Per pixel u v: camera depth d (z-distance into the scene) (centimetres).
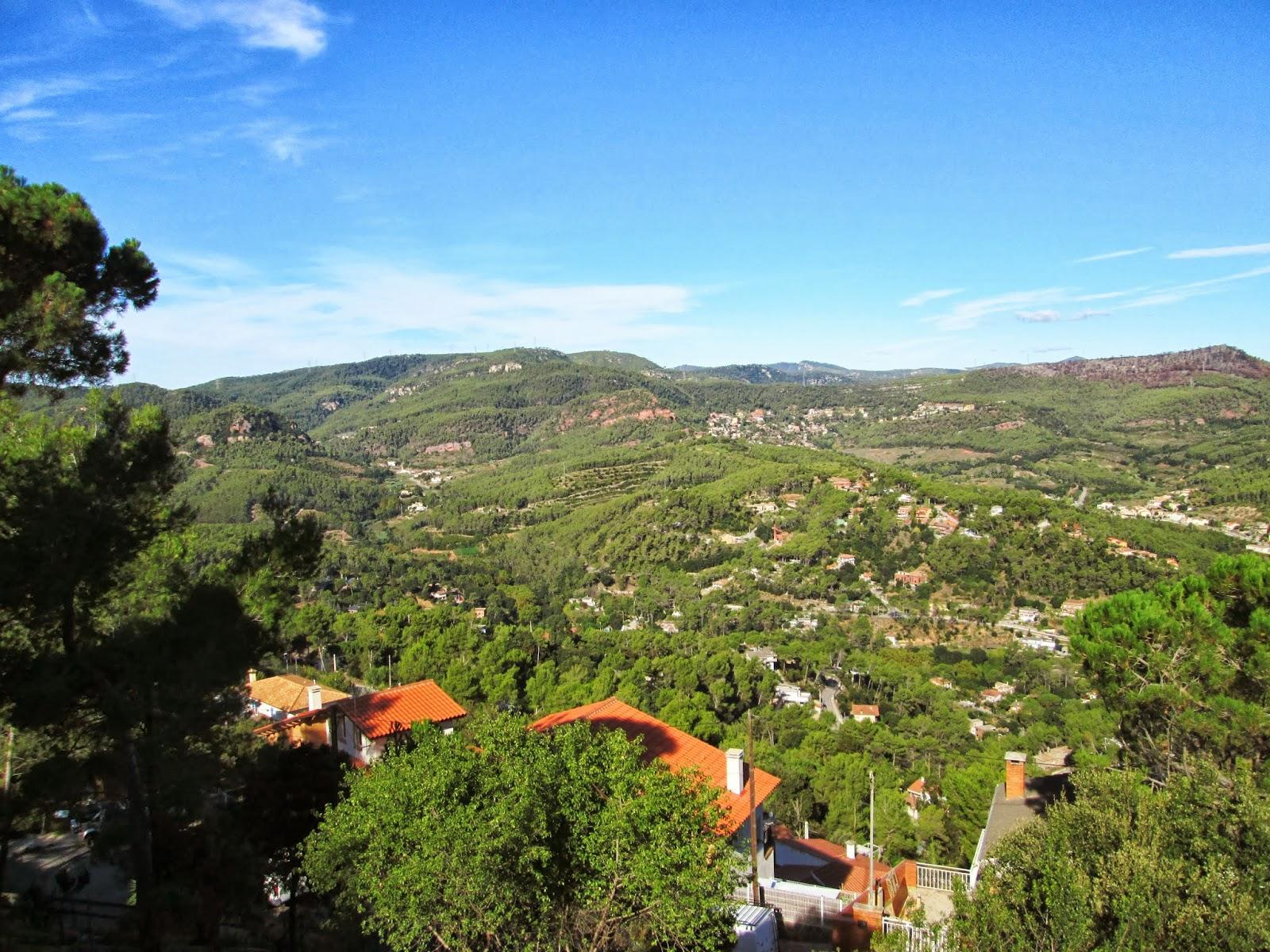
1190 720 1259
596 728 1969
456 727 1127
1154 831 871
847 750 5100
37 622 1089
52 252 1098
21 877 1698
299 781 1420
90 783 1147
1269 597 1292
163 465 1241
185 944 1312
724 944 1145
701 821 1005
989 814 1822
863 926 1470
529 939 988
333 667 5253
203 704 1227
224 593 1266
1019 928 785
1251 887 788
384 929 1073
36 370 1131
